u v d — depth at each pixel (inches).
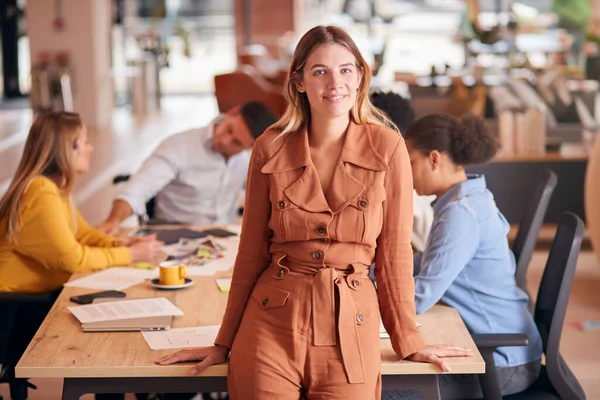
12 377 129.4
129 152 425.1
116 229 152.6
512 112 273.6
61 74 508.4
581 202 252.5
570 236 109.9
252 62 524.1
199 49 661.3
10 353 129.2
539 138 253.0
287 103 90.2
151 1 644.7
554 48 500.4
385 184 88.5
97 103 518.3
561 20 509.7
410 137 113.4
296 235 87.4
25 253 128.8
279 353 85.3
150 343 94.4
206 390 91.0
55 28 510.0
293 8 644.1
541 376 114.3
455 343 95.3
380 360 87.9
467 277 109.7
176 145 170.2
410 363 89.3
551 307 112.2
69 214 137.7
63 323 101.0
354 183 87.5
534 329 112.8
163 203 174.9
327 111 86.4
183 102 642.2
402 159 89.0
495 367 103.8
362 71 88.9
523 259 134.6
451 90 302.0
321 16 644.1
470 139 111.0
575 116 286.0
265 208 90.0
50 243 127.2
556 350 111.0
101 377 89.6
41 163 131.6
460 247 106.6
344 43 86.7
